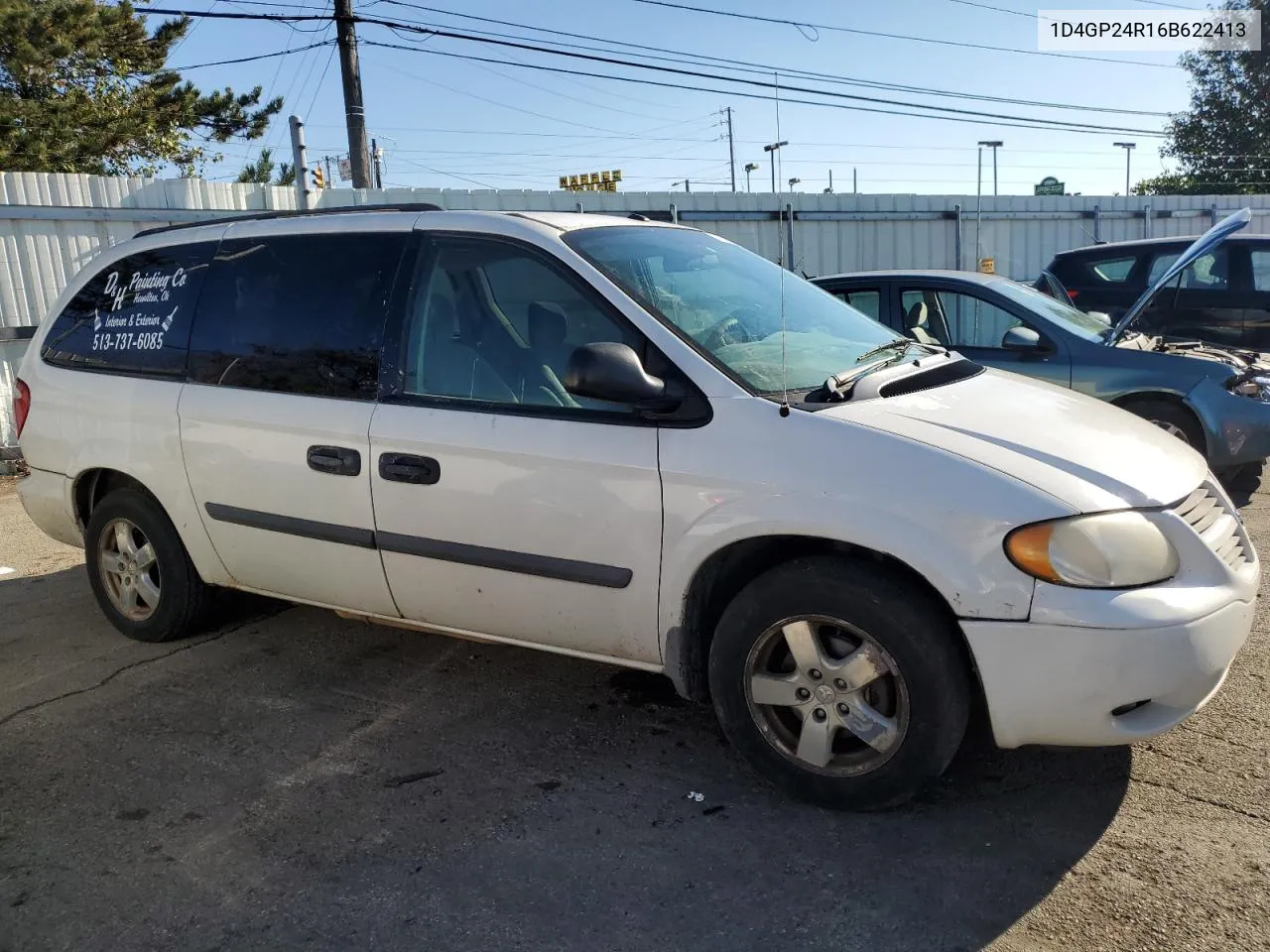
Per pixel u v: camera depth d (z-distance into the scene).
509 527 3.30
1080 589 2.61
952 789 3.10
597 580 3.19
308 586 3.93
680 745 3.49
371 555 3.65
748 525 2.89
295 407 3.74
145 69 22.97
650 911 2.59
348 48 14.63
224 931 2.58
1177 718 2.74
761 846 2.86
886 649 2.80
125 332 4.39
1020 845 2.80
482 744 3.55
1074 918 2.49
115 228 10.27
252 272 4.02
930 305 6.84
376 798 3.20
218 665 4.34
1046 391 3.54
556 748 3.50
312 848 2.93
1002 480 2.68
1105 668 2.59
